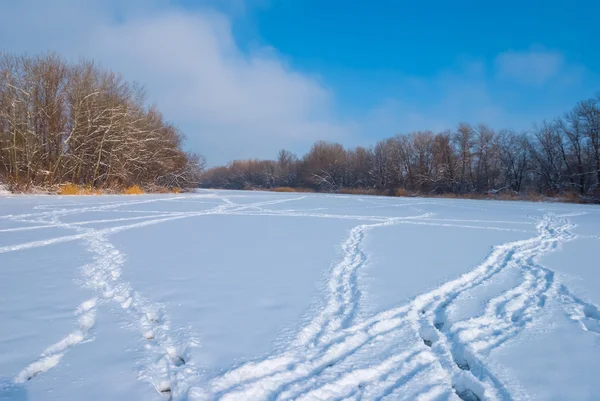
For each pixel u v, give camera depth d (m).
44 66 24.41
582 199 27.83
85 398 2.59
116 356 3.17
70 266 5.92
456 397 2.79
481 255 7.16
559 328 3.94
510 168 43.28
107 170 26.83
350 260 6.72
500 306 4.54
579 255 7.32
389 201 23.81
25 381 2.79
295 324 3.87
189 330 3.69
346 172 55.19
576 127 36.62
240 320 3.96
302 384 2.84
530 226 11.50
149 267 5.99
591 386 2.91
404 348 3.46
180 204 17.86
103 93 26.59
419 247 7.92
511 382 2.96
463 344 3.57
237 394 2.68
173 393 2.74
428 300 4.77
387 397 2.75
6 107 22.23
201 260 6.52
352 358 3.26
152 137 30.12
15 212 12.90
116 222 10.98
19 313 4.01
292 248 7.65
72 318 3.91
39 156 23.52
